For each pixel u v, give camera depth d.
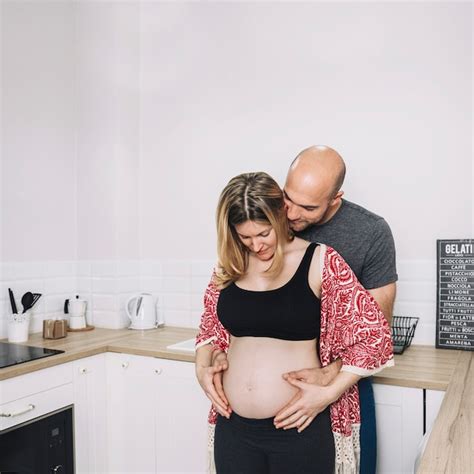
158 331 2.51
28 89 2.50
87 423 2.10
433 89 2.04
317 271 1.29
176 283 2.63
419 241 2.06
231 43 2.49
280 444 1.24
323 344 1.33
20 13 2.46
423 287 2.04
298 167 1.41
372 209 2.14
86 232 2.70
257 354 1.29
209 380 1.36
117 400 2.18
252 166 2.43
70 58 2.73
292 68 2.33
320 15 2.26
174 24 2.66
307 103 2.29
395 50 2.11
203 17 2.57
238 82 2.47
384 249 1.54
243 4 2.46
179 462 2.02
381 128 2.13
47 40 2.60
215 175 2.53
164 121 2.68
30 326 2.46
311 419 1.24
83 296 2.71
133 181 2.71
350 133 2.19
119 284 2.61
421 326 2.05
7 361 1.88
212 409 1.48
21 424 1.82
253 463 1.27
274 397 1.25
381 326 1.29
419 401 1.56
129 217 2.68
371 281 1.55
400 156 2.09
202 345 1.51
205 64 2.56
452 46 2.01
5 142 2.38
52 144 2.62
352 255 1.54
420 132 2.06
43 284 2.54
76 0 2.75
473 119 1.97
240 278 1.34
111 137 2.62
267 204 1.22
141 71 2.74
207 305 1.51
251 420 1.28
